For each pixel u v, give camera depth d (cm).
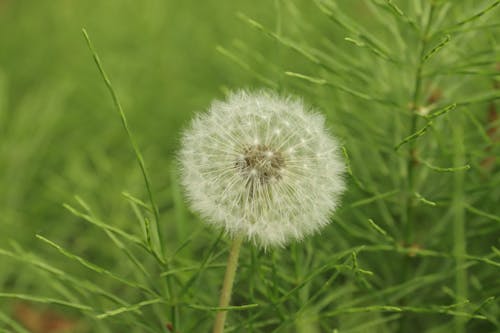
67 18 69
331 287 42
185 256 43
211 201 35
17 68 66
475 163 41
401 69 43
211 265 37
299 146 36
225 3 68
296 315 37
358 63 42
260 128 36
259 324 38
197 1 69
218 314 36
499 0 37
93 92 62
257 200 35
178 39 66
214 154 36
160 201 51
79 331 47
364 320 42
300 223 35
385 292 39
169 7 69
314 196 35
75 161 56
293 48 39
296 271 39
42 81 65
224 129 36
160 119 59
